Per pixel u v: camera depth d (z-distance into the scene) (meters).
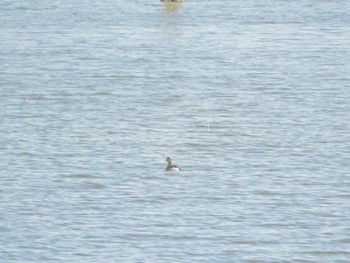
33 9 164.25
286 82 98.38
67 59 111.56
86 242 56.06
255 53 117.25
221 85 97.06
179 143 75.75
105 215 60.03
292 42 126.25
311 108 87.19
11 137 76.56
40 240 56.22
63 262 53.41
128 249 55.22
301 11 162.50
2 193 63.50
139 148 74.31
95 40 127.38
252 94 92.81
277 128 80.12
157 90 94.56
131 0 181.38
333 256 54.88
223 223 58.94
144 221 59.09
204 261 53.84
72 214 60.03
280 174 68.06
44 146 74.31
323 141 76.38
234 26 142.38
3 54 114.69
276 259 54.34
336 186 65.62
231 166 69.88
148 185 65.44
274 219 59.66
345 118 83.69
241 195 63.72
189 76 101.88
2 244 55.59
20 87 94.81
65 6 170.12
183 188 64.94
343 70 105.50
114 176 67.31
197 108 87.00
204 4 172.75
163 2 173.00
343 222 59.34
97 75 101.62
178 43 125.75
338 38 130.25
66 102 88.94
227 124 81.31
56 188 64.75
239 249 55.44
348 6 171.38
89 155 72.19
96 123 81.31
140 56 114.56
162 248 55.41
